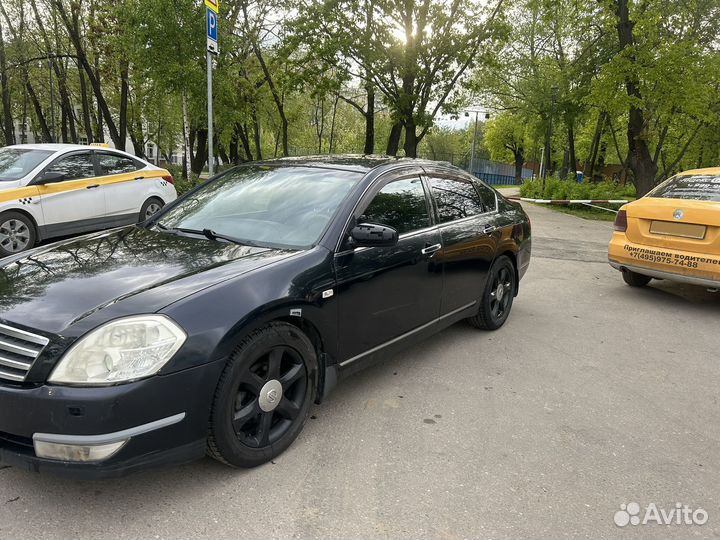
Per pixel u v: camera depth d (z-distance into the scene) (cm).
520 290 685
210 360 240
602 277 781
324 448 297
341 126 4316
